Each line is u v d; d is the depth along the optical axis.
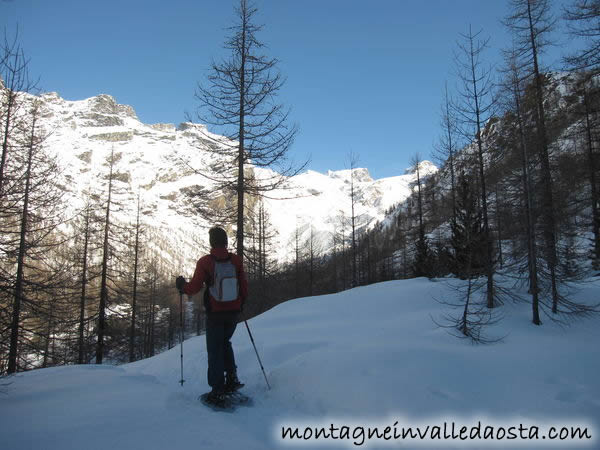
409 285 12.53
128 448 2.49
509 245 11.03
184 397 3.88
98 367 6.20
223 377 3.88
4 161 10.48
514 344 6.35
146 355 31.81
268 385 4.67
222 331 4.01
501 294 10.01
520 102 9.41
